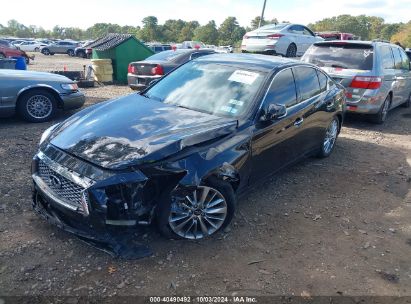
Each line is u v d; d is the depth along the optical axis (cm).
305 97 494
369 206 455
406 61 971
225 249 347
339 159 614
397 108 1092
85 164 312
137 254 324
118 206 307
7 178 460
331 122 582
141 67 1090
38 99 729
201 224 352
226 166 349
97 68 1395
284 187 490
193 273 312
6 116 707
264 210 425
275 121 420
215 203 354
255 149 394
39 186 338
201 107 415
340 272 328
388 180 539
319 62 830
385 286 315
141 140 333
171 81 477
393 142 730
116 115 385
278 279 313
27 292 281
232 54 523
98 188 298
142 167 308
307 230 391
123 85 1409
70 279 297
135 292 288
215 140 355
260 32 1495
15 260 313
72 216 313
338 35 2017
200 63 489
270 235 376
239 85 429
